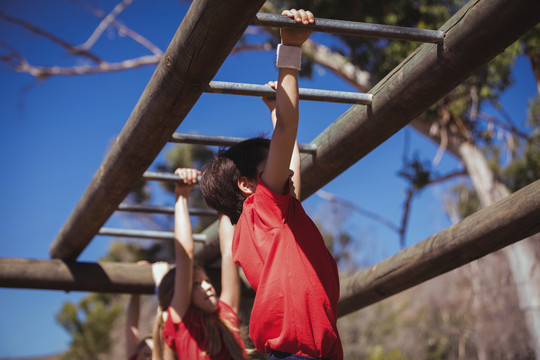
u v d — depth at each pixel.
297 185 2.07
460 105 8.97
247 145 1.82
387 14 8.86
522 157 10.20
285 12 1.71
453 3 8.81
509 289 11.95
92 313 21.41
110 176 2.52
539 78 8.81
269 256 1.55
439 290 14.28
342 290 3.70
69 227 3.26
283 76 1.65
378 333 16.56
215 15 1.58
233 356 2.87
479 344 12.58
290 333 1.50
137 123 2.11
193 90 1.85
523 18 1.66
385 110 2.11
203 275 3.00
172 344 2.89
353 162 2.45
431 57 1.90
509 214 2.37
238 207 1.78
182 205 2.89
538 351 9.49
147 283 3.70
